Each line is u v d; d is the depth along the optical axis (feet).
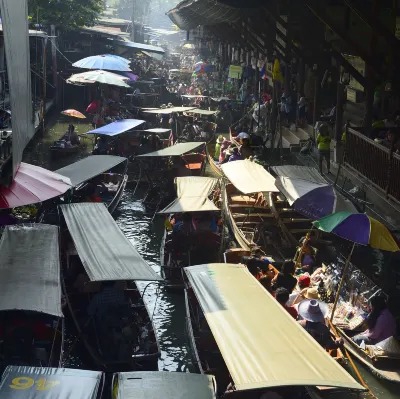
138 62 186.39
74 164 74.69
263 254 54.44
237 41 151.23
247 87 132.98
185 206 58.90
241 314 36.86
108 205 72.23
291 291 46.47
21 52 58.08
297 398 33.37
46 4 144.87
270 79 127.75
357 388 29.58
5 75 103.81
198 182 66.64
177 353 46.91
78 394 27.96
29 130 63.16
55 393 27.94
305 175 63.21
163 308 53.01
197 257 57.21
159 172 82.58
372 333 41.47
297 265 53.67
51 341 42.06
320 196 50.90
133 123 96.89
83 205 59.00
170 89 168.76
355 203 56.49
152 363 41.93
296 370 30.99
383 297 42.60
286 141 94.32
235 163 67.72
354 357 41.34
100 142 94.84
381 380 39.50
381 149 57.82
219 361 40.45
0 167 65.10
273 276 48.39
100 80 121.90
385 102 79.46
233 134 98.78
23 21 59.98
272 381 29.89
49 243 47.34
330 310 46.65
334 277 49.14
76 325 44.96
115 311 43.34
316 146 85.20
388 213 56.18
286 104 102.27
